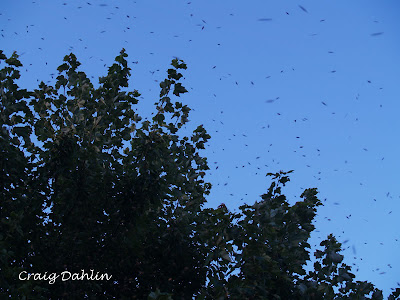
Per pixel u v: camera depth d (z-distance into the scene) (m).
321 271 8.36
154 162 8.53
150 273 8.58
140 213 8.29
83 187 8.29
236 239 7.89
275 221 7.89
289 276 8.57
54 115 8.85
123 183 8.63
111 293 8.48
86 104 8.75
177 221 8.72
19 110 8.35
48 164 8.35
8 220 7.57
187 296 8.56
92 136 8.48
